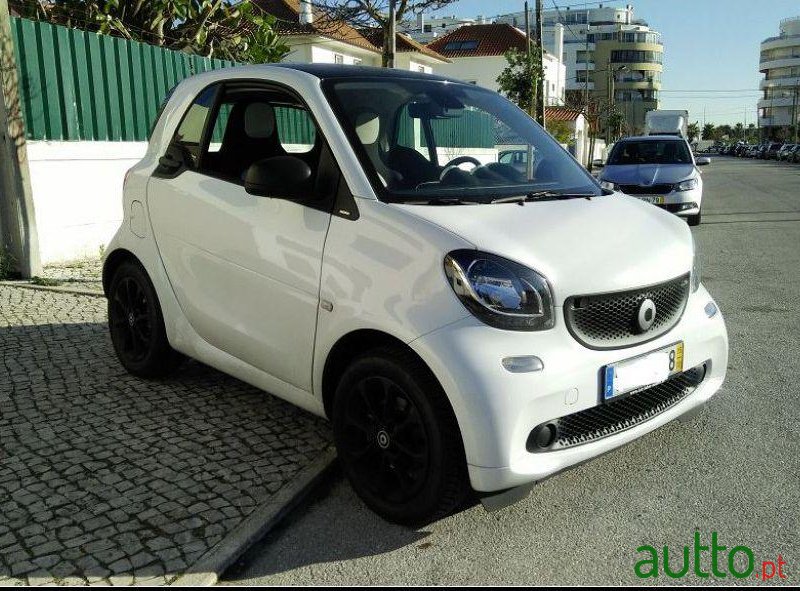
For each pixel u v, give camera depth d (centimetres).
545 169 397
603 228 327
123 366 472
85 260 843
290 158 324
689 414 346
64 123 819
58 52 806
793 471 347
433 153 367
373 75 387
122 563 270
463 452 281
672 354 319
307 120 375
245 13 1262
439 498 283
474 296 276
